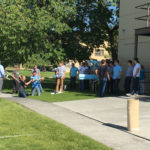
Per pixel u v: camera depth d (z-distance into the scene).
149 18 15.87
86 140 6.30
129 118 7.21
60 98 13.38
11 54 18.72
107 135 6.82
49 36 20.05
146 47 16.27
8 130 7.17
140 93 15.33
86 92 16.44
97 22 21.06
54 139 6.39
